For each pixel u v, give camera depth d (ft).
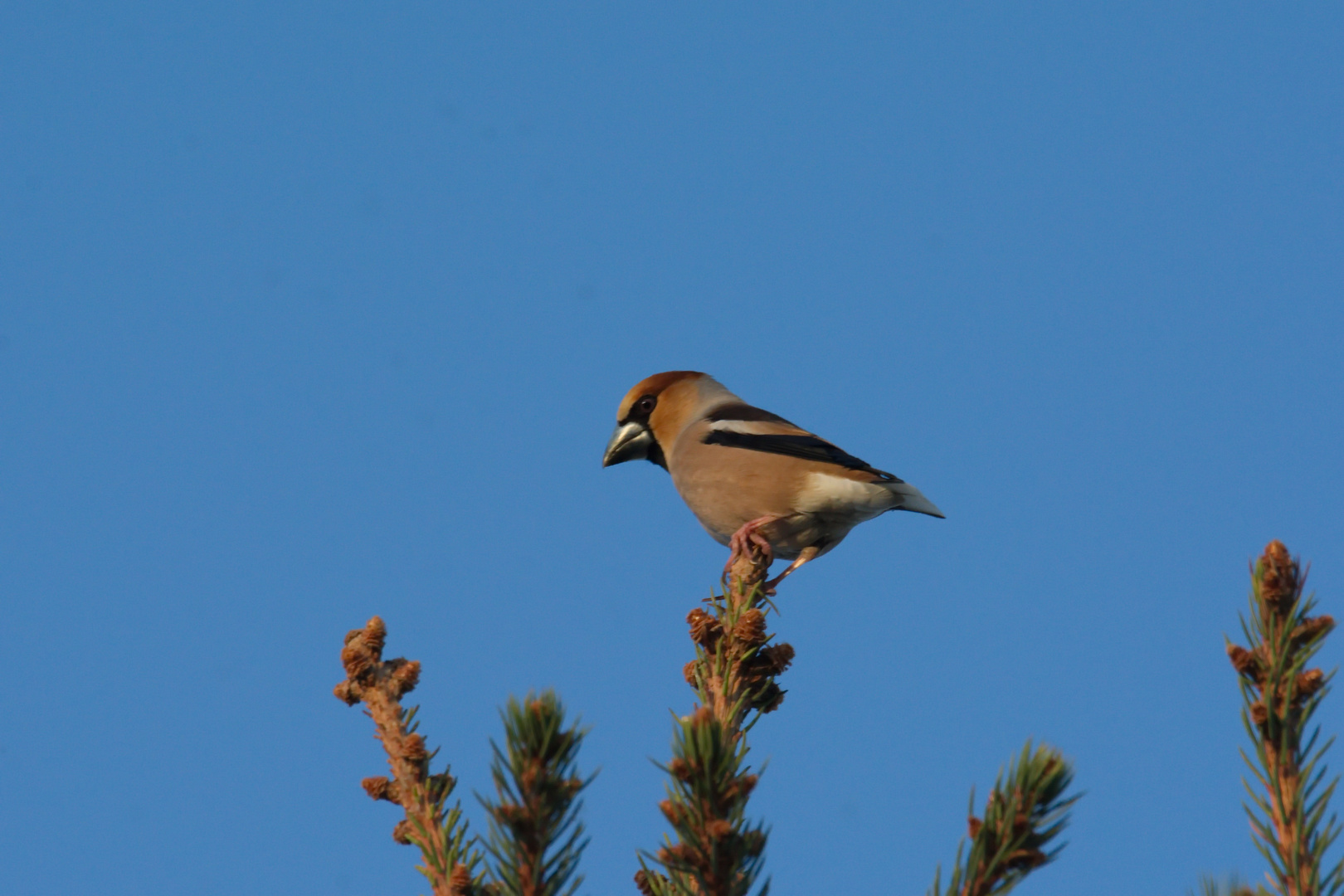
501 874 16.75
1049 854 15.78
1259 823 17.88
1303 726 18.07
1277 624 18.49
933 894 16.19
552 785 16.47
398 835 19.97
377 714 21.04
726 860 16.70
